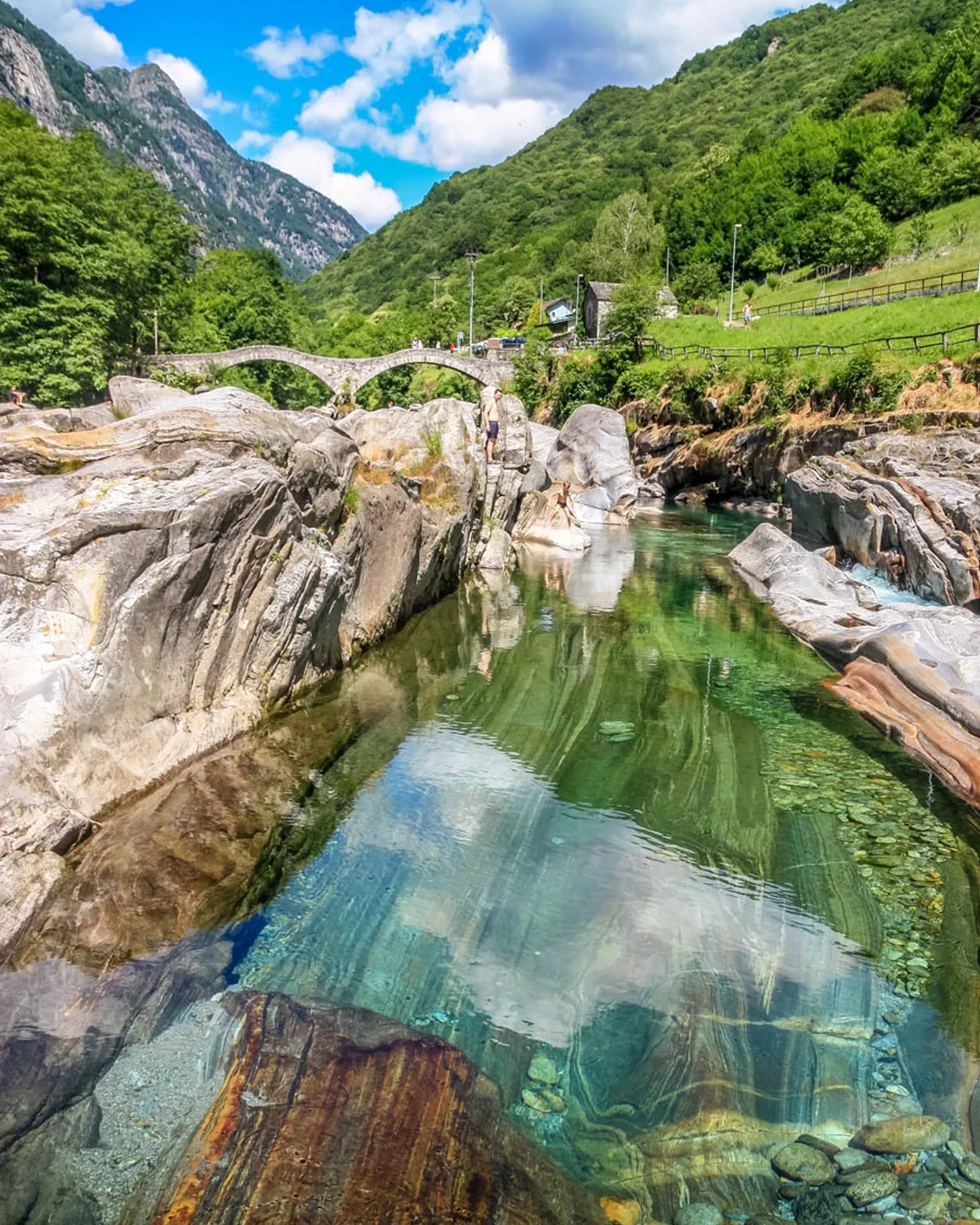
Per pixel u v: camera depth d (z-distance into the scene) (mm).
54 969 5355
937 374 28734
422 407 21047
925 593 16344
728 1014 5570
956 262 56469
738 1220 4074
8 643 7031
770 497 34594
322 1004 5395
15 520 7867
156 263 55438
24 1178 3971
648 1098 4844
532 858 7488
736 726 10883
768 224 88375
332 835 7590
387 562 14383
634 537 28141
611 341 57250
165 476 8766
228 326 77438
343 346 101312
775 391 35469
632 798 8797
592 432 34094
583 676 12773
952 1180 4309
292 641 10453
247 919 6223
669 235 103438
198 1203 3893
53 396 39094
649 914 6699
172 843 6863
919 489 17562
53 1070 4609
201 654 8781
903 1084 4996
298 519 10422
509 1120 4613
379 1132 4379
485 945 6195
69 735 6867
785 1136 4613
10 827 6047
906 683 11375
